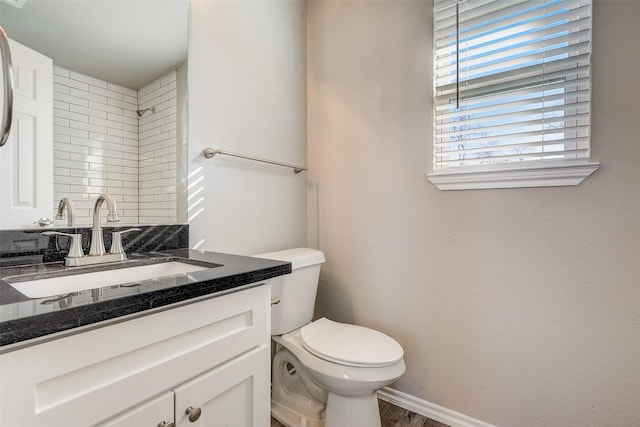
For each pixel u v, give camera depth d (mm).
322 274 1799
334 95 1752
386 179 1552
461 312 1353
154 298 596
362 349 1175
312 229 1849
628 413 1048
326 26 1793
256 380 854
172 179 1219
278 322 1353
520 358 1228
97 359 541
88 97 1014
